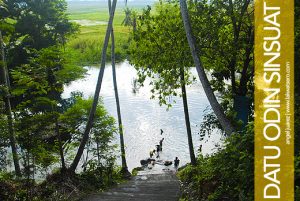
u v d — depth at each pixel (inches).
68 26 1828.2
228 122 496.1
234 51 642.8
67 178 641.0
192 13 671.8
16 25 1595.7
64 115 677.3
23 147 642.8
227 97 690.2
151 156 1109.7
